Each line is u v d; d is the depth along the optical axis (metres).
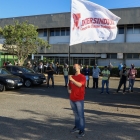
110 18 10.12
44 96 12.61
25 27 28.50
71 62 37.56
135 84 20.94
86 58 36.53
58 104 10.25
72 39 9.74
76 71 5.85
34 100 11.23
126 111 9.13
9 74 15.52
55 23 38.19
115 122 7.38
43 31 40.47
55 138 5.71
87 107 9.77
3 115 8.01
